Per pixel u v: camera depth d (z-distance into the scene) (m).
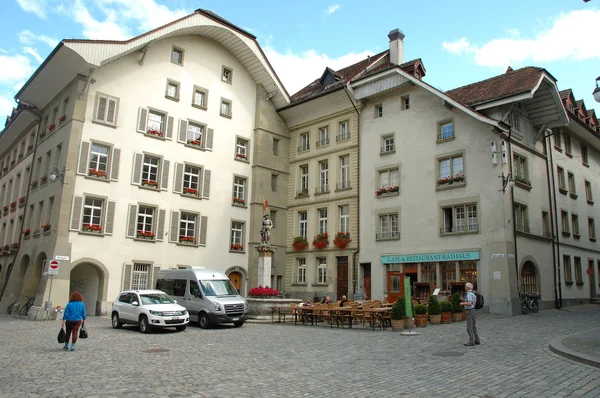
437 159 27.92
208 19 32.38
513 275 24.25
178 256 30.45
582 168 35.47
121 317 19.50
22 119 34.41
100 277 27.27
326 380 8.84
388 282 29.25
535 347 12.41
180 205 31.02
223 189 33.47
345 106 33.69
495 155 25.33
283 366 10.41
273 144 36.84
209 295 20.80
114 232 27.86
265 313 23.97
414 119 29.55
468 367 9.84
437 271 26.86
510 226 24.81
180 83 32.25
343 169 33.62
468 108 25.80
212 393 7.88
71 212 26.36
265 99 36.72
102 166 28.23
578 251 32.22
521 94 24.66
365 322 20.70
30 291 27.38
